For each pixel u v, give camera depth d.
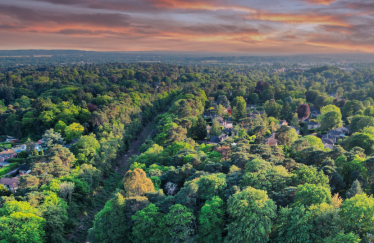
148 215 43.47
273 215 38.25
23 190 60.91
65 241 54.06
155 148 90.88
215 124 126.38
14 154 110.19
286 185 49.69
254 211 38.22
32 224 45.91
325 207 37.56
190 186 46.91
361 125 119.62
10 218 45.50
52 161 77.19
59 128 124.81
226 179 53.34
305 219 36.94
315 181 49.59
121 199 46.75
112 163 105.19
